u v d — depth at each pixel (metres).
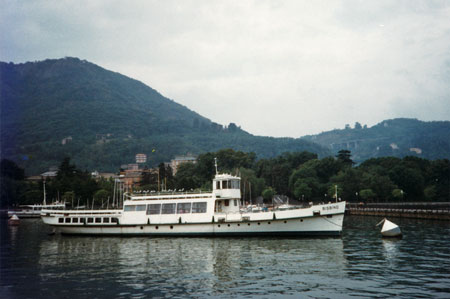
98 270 38.97
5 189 166.62
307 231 57.81
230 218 59.41
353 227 75.38
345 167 190.88
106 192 153.12
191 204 62.00
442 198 155.12
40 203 157.38
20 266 42.09
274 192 175.00
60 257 47.22
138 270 38.44
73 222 67.75
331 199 160.38
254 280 33.38
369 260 40.31
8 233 81.56
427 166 181.38
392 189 150.00
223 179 62.97
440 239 54.09
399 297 27.75
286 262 40.19
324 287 30.72
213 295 29.44
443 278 32.41
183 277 35.12
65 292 31.34
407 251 44.97
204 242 55.41
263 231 58.78
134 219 64.38
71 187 158.88
